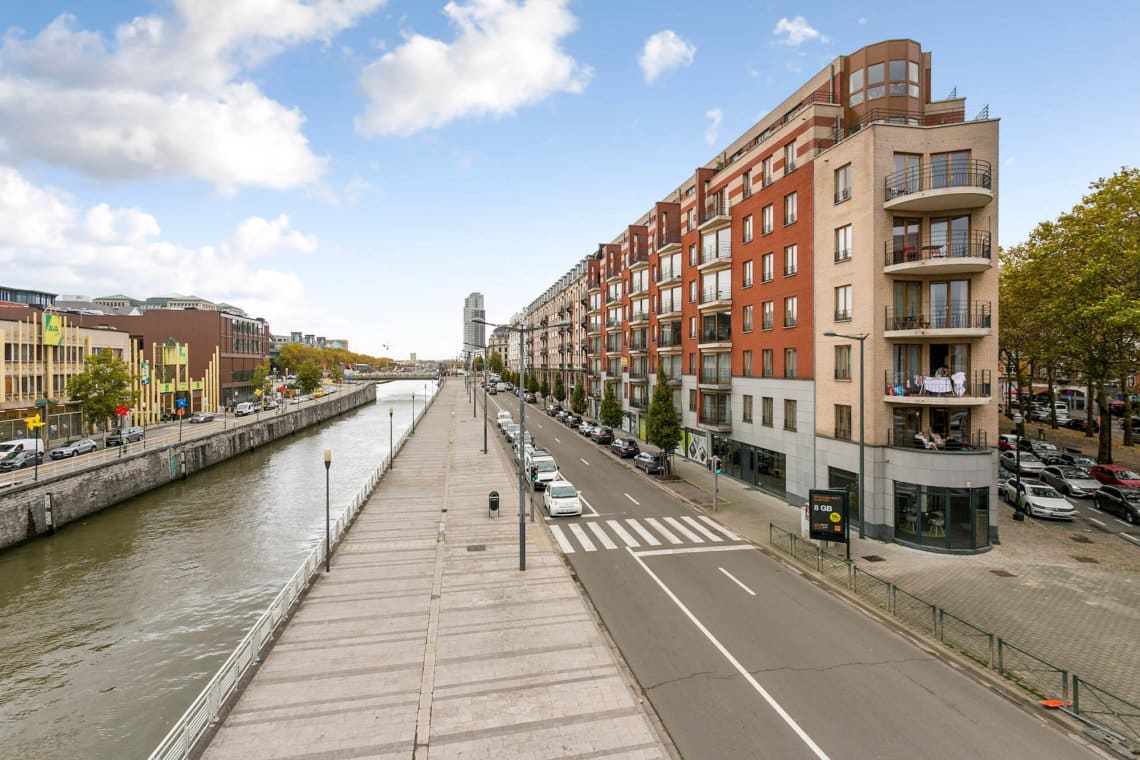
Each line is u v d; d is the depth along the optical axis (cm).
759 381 3209
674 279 4388
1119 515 2561
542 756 997
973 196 2089
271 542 2864
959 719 1098
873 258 2255
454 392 14650
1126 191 3014
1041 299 3572
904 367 2298
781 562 2072
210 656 1775
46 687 1600
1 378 4384
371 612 1634
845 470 2456
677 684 1240
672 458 4106
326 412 8775
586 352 7312
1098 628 1477
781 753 1002
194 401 8044
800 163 2800
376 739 1051
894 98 2541
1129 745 991
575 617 1586
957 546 2103
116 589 2280
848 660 1338
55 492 3008
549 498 2861
